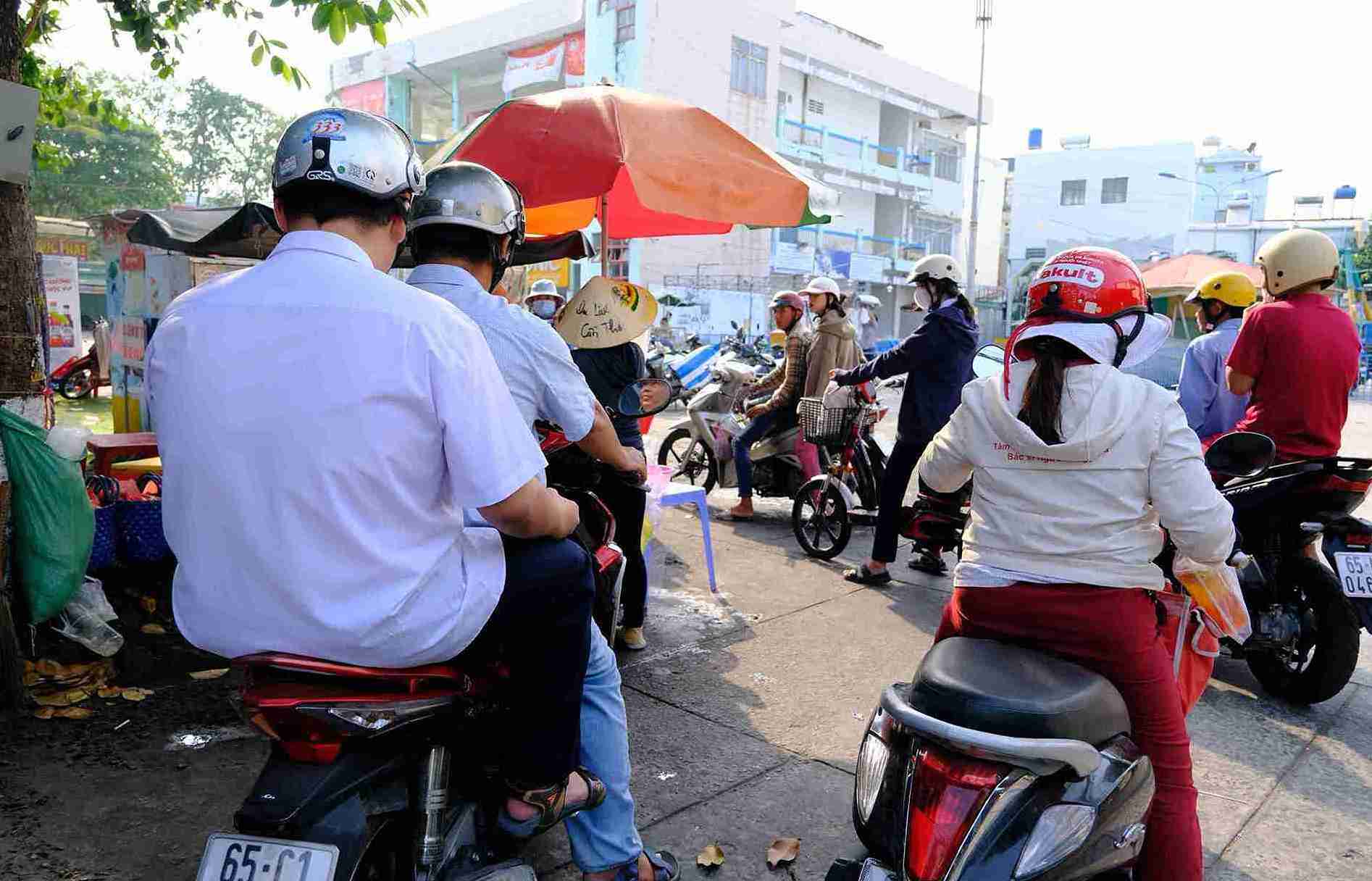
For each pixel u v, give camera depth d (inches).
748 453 272.8
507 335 90.3
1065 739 70.9
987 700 71.9
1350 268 1053.2
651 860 98.3
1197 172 2014.0
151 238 236.7
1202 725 146.5
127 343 335.9
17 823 107.5
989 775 69.7
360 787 68.4
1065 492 81.4
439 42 1254.9
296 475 61.6
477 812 83.5
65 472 135.2
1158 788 81.5
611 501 153.8
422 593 65.9
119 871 99.8
